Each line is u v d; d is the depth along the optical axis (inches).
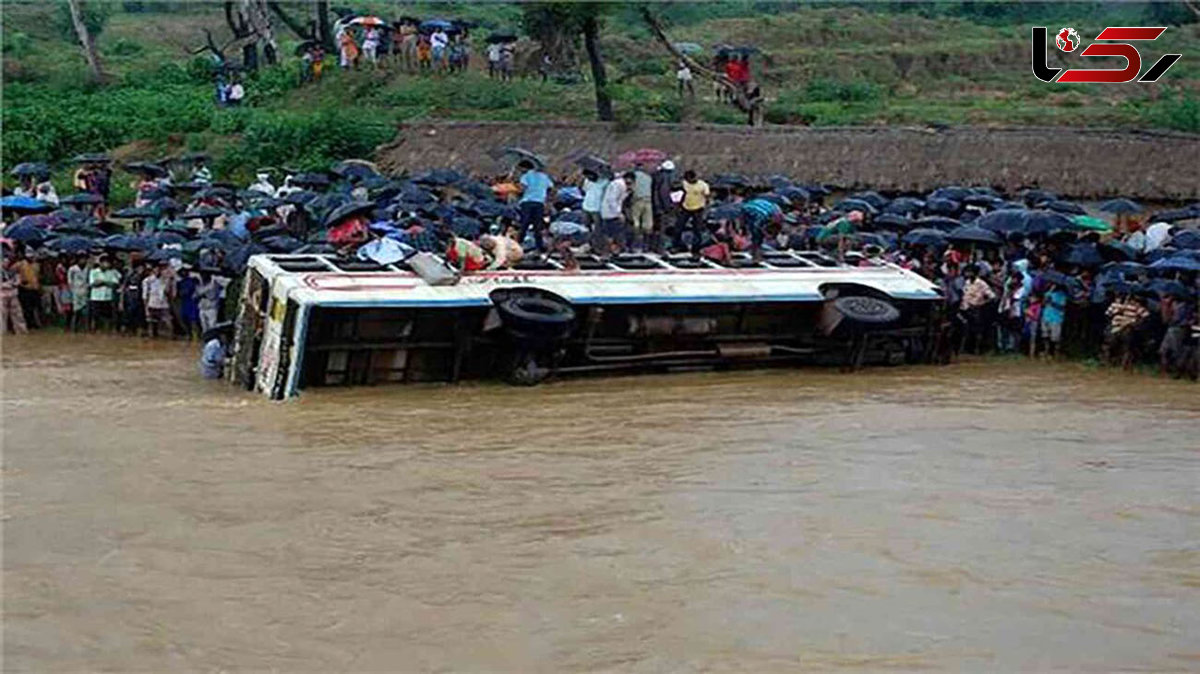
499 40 1921.8
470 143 1582.2
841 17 2391.7
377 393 834.2
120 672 394.3
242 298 895.7
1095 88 1948.8
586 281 888.3
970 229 993.5
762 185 1358.3
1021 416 764.6
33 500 568.4
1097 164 1393.9
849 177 1440.7
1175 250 946.1
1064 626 435.8
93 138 1758.1
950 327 962.1
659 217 1013.2
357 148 1625.2
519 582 469.4
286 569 482.3
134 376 912.3
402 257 885.8
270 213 1189.1
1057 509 568.7
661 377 903.1
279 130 1657.2
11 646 411.5
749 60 1905.8
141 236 1122.0
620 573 478.6
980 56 2123.5
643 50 2156.7
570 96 1830.7
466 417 754.8
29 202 1266.0
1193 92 1903.3
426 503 568.7
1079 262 962.1
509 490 589.6
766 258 991.0
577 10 1662.2
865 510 561.3
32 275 1099.3
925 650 414.3
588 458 651.5
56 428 715.4
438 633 423.8
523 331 835.4
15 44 2249.0
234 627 427.8
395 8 2452.0
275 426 727.1
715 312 906.1
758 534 525.0
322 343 830.5
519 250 901.8
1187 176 1365.7
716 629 427.8
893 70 2094.0
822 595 458.9
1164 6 2356.1
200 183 1407.5
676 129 1546.5
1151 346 924.0
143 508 558.6
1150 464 652.7
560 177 1498.5
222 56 2057.1
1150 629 434.6
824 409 781.9
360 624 430.6
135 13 2608.3
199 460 644.1
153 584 466.3
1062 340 973.2
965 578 478.0
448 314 850.8
